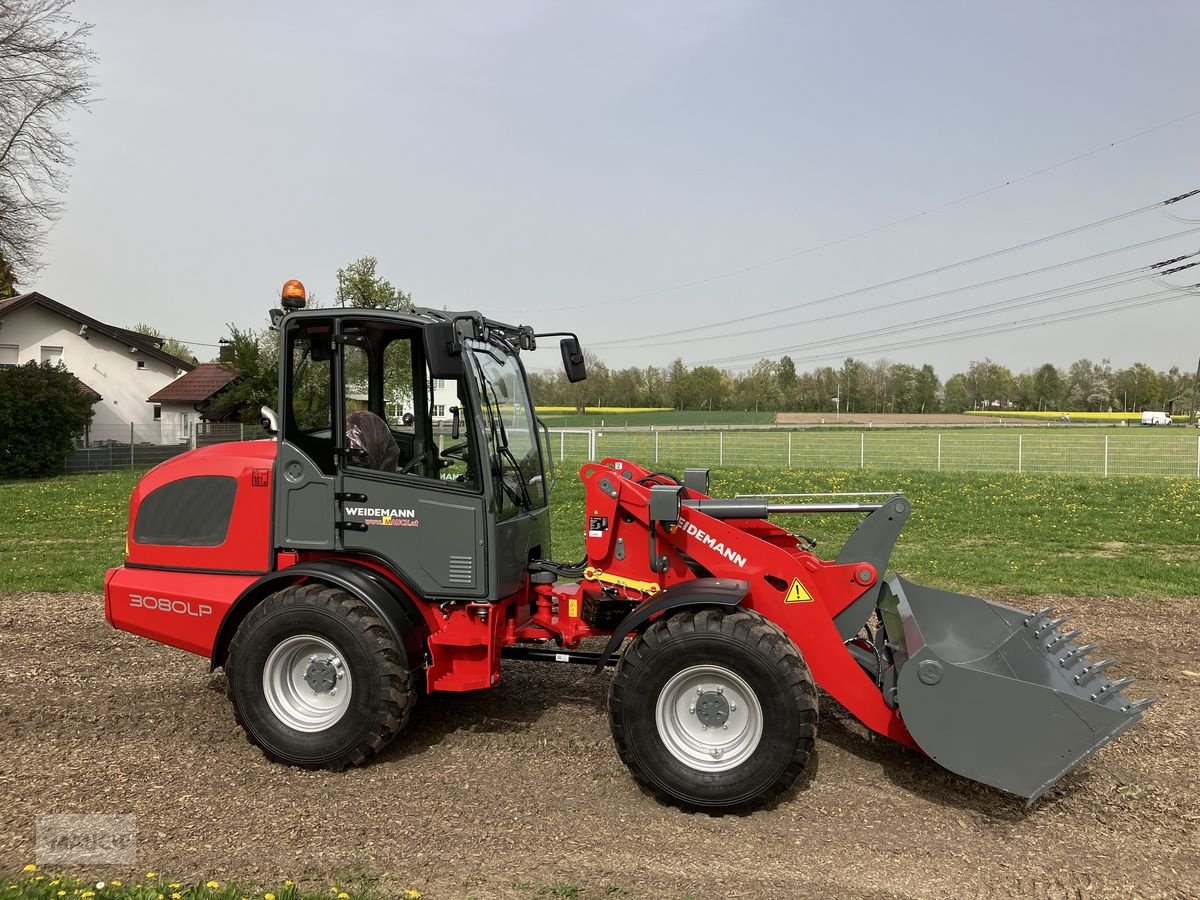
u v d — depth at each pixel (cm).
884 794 463
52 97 2845
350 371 511
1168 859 398
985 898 363
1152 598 953
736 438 4494
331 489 496
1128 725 404
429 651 495
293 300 504
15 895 335
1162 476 2428
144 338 4422
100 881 360
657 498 487
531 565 549
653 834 414
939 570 1087
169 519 530
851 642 546
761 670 425
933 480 2197
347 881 365
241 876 369
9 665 672
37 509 1695
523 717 564
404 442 539
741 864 387
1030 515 1616
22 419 2583
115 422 3912
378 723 473
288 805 438
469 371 487
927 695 422
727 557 482
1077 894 367
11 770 477
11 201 2886
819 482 2161
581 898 356
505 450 528
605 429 4875
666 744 439
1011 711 414
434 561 489
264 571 513
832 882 373
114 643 738
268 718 484
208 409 4069
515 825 420
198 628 516
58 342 3756
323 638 475
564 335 573
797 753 425
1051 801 457
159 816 424
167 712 569
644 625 471
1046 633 515
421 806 438
